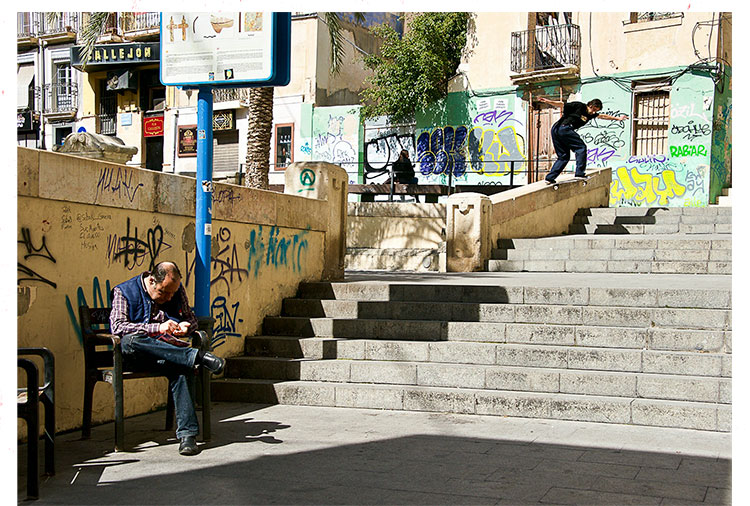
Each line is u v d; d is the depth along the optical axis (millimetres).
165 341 5465
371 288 8695
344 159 24875
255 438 5820
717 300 7227
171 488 4586
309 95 25484
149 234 6824
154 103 29281
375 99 24438
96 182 6137
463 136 23125
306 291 9070
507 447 5469
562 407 6273
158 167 29109
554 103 14414
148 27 28656
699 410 5898
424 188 18750
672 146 19812
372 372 7172
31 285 5586
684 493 4406
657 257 11328
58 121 30984
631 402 6125
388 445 5559
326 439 5762
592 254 11766
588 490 4469
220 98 27094
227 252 7754
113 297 5609
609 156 20734
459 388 6855
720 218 13633
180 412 5414
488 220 12305
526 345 7211
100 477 4820
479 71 22969
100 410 6371
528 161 22016
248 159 15281
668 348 6781
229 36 6375
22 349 4781
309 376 7387
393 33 24266
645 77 20203
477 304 7789
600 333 7020
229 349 7793
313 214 9445
